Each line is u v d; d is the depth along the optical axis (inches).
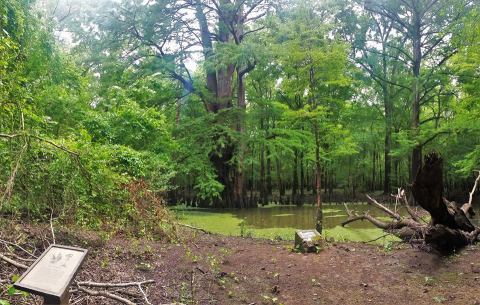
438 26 887.7
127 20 801.6
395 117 1064.2
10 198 173.9
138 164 384.2
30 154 185.3
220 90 909.8
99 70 778.2
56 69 442.3
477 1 708.0
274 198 1001.5
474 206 842.2
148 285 199.0
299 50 431.5
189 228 385.1
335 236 421.4
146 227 252.1
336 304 205.9
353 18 932.6
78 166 199.3
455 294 211.5
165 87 807.7
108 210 221.9
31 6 386.3
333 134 499.5
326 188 1173.1
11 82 185.3
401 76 1000.2
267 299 208.7
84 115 453.1
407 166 1273.4
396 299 210.4
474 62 565.0
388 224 366.6
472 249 279.0
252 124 867.4
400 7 930.7
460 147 909.2
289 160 1116.5
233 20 871.1
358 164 1246.9
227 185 840.9
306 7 446.9
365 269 252.7
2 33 214.2
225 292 210.8
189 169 754.8
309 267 256.2
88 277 188.2
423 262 260.7
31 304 148.3
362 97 1109.1
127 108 489.7
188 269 230.7
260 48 716.0
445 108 991.6
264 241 345.1
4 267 169.9
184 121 826.8
